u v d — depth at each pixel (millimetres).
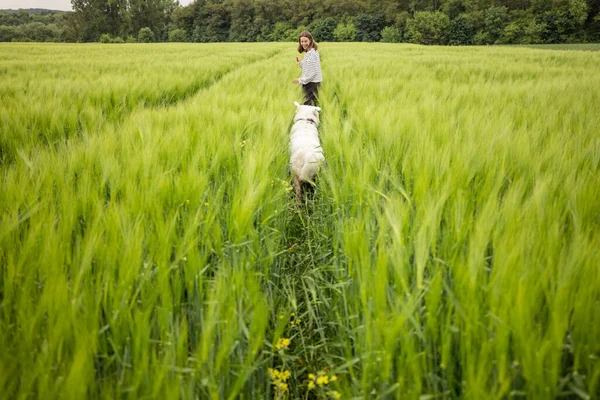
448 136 3027
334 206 2486
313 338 1872
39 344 1195
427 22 63438
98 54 22438
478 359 1129
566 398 1191
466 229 1605
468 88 6527
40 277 1440
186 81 8578
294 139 3822
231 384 1361
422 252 1364
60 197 2043
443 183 2074
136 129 3361
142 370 1059
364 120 3846
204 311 1592
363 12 75000
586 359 1098
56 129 4242
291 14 80812
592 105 4684
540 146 2852
